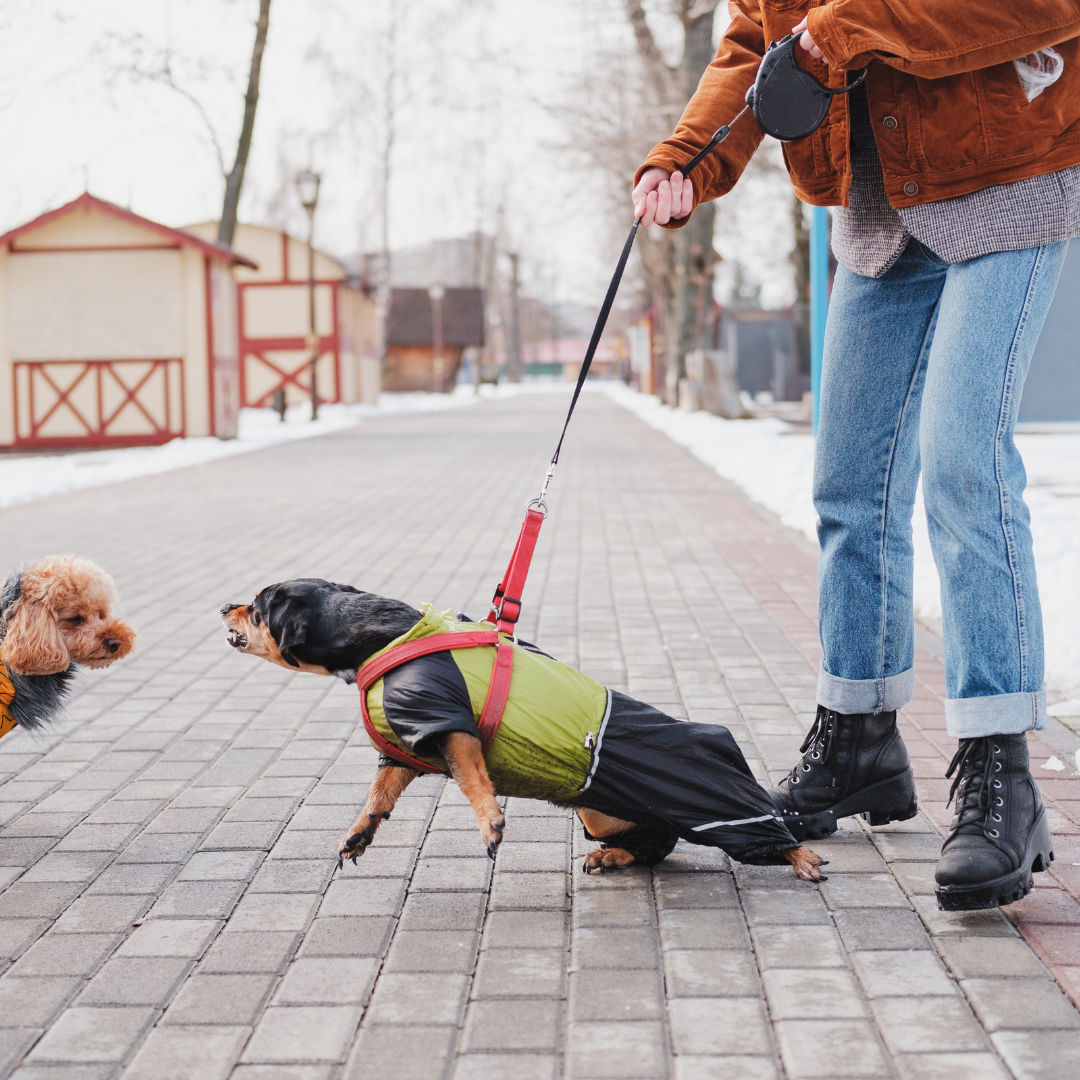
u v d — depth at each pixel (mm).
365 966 2658
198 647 6172
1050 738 4180
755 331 42500
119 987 2590
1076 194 2740
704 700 4938
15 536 10125
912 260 3074
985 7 2570
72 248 22812
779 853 3014
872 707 3248
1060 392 19656
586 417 32000
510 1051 2281
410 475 15453
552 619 6625
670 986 2520
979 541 2771
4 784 4039
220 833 3551
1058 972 2496
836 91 2805
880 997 2439
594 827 3186
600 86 25156
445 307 60781
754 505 11789
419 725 2703
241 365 38781
